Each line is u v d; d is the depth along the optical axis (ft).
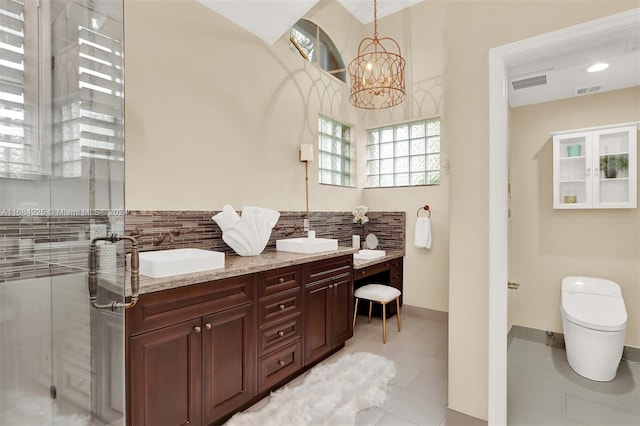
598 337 7.27
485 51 5.58
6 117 3.65
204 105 7.86
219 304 5.74
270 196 9.67
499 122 5.40
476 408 5.67
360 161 13.98
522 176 10.00
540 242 9.70
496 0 5.47
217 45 8.18
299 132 10.79
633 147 8.16
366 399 6.61
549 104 9.53
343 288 9.11
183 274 5.37
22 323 3.76
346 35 13.29
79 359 4.09
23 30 3.74
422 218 12.14
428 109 12.42
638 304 8.26
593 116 8.86
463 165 5.83
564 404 6.53
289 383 7.31
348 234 13.05
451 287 5.96
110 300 4.30
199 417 5.37
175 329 5.07
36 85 3.83
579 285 8.66
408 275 12.76
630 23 4.32
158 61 6.97
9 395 3.66
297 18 7.82
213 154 8.07
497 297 5.41
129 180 6.49
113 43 4.38
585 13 4.66
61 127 3.98
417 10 12.73
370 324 11.45
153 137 6.87
